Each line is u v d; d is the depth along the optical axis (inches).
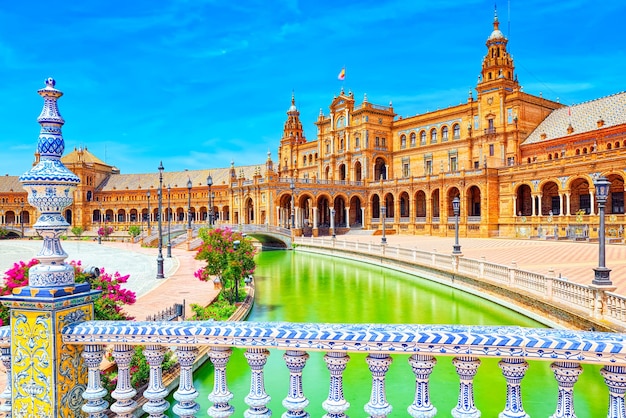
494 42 2984.7
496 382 484.1
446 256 1248.2
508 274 919.0
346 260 1991.9
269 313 901.8
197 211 4963.1
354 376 503.5
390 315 876.6
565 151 2527.1
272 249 2709.2
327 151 3956.7
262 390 180.2
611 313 610.9
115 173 5679.1
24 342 187.9
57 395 185.2
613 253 1492.4
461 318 840.9
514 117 2839.6
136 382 399.2
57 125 202.2
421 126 3503.9
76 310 197.0
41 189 193.0
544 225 2313.0
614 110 2406.5
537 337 152.3
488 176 2618.1
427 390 165.6
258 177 3213.6
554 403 430.6
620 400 149.3
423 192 3316.9
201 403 425.4
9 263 1627.7
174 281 1171.3
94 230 4635.8
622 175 1942.7
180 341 180.1
